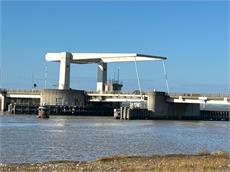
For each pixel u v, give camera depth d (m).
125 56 191.75
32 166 42.66
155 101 181.50
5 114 190.75
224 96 169.25
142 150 67.12
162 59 186.88
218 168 40.19
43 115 166.25
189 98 176.25
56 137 86.38
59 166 42.38
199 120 185.12
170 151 66.75
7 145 70.44
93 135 92.56
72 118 170.75
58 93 196.25
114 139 84.31
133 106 185.88
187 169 39.47
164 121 166.00
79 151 64.81
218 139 89.94
